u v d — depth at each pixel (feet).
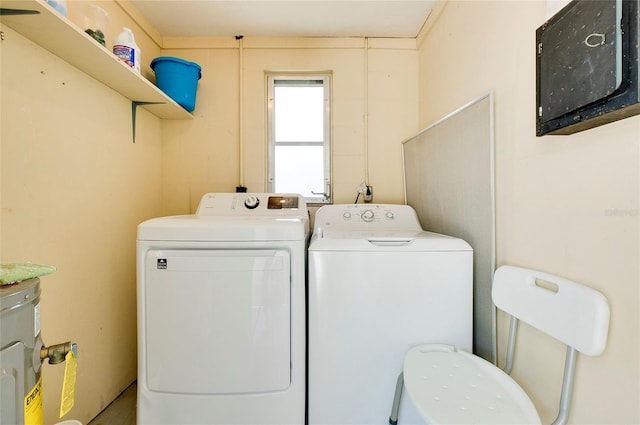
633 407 2.10
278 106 7.00
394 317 3.60
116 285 4.85
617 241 2.19
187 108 6.02
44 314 3.53
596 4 2.05
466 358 3.28
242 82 6.61
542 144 2.91
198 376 3.46
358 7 5.60
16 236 3.19
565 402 2.43
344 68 6.66
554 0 2.73
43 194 3.50
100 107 4.50
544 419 2.88
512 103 3.35
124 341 5.05
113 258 4.79
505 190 3.46
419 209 5.90
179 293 3.43
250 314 3.45
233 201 5.32
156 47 6.38
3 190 3.07
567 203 2.62
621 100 1.90
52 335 3.63
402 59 6.66
